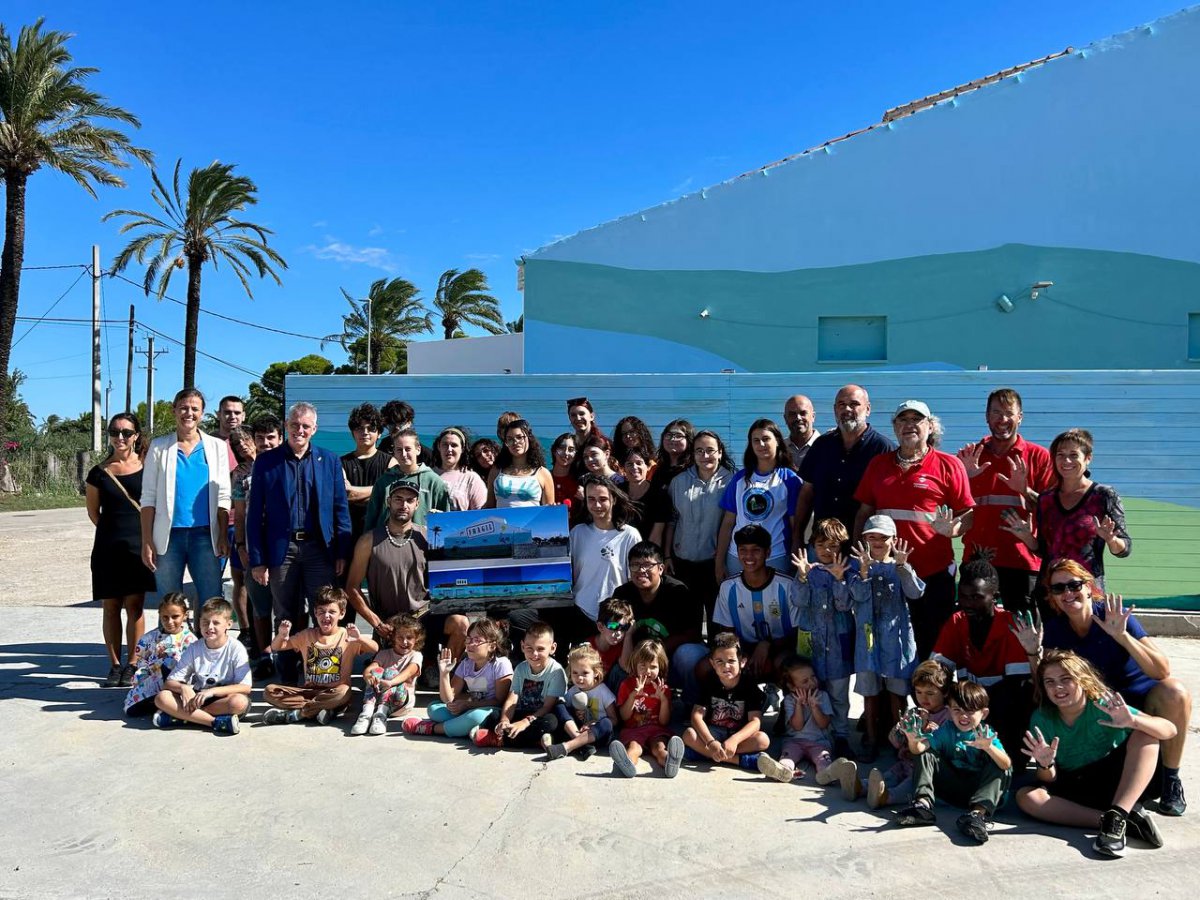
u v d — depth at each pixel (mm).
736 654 4438
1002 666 4285
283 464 5633
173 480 5750
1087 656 3982
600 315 12172
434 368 20406
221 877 3154
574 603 5594
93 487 5855
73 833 3518
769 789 4086
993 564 5234
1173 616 7395
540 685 4781
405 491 5566
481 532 5586
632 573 5172
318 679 5133
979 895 3045
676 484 5848
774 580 5008
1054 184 11336
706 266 11953
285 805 3820
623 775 4242
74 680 5934
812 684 4457
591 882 3131
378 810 3771
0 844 3416
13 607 8750
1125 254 11203
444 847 3412
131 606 5891
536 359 12297
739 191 11875
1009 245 11414
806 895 3043
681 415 8242
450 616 5500
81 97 20781
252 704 5457
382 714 4984
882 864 3281
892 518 4824
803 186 11766
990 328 11453
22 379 42000
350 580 5711
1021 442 5316
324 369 47531
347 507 5871
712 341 11922
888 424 8008
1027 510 5141
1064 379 7812
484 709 4875
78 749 4539
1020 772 4215
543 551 5586
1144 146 11164
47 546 14547
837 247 11711
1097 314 11273
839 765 3992
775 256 11812
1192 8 10992
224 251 25859
